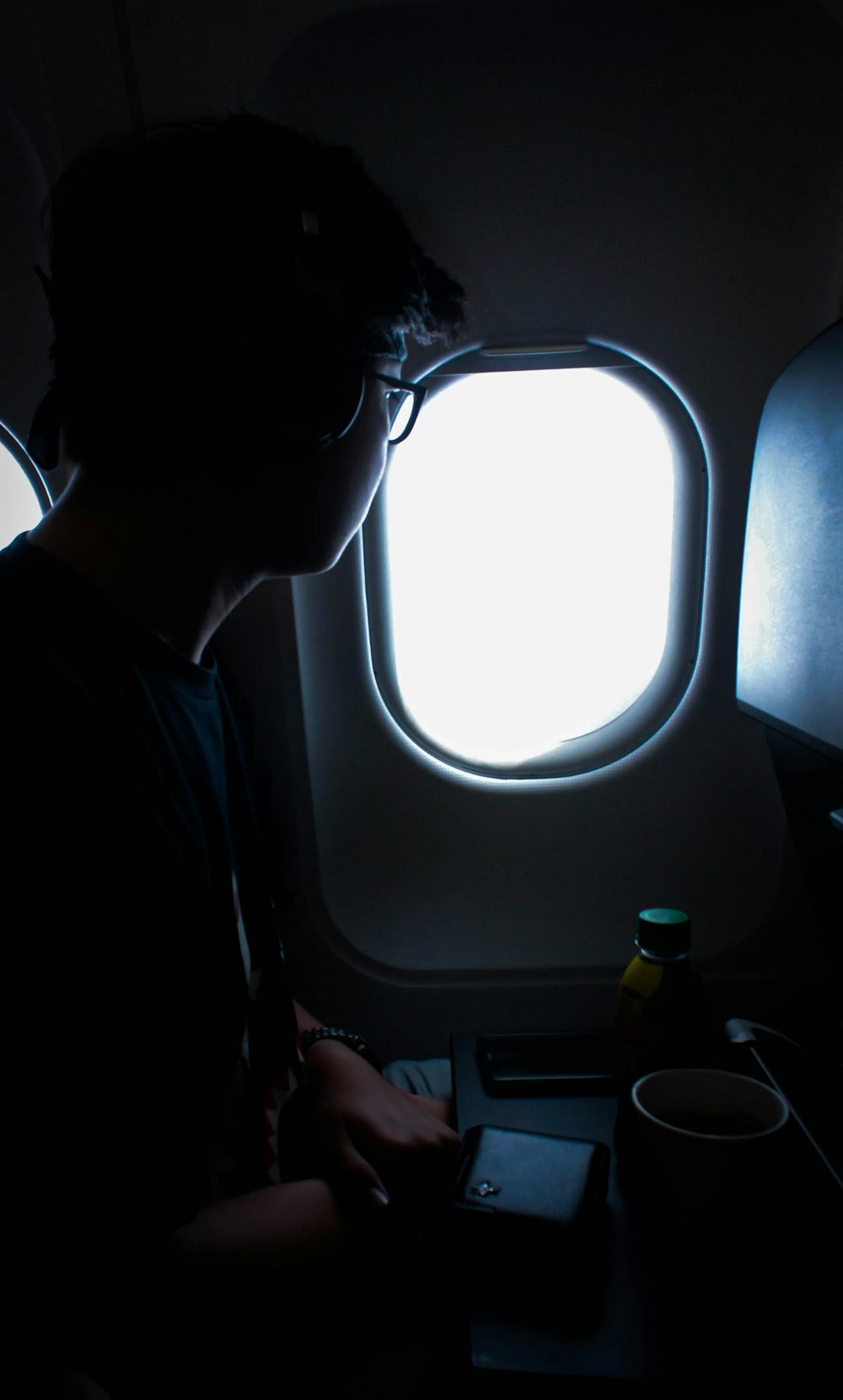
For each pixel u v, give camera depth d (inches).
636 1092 29.1
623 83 37.2
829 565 28.0
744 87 37.2
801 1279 25.8
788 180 38.6
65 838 20.2
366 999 48.3
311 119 37.9
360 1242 29.0
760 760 46.3
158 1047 22.3
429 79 37.3
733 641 44.9
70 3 36.1
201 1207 28.0
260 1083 32.3
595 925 48.2
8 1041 19.0
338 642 45.3
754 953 47.6
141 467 24.2
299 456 24.8
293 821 46.1
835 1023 38.2
